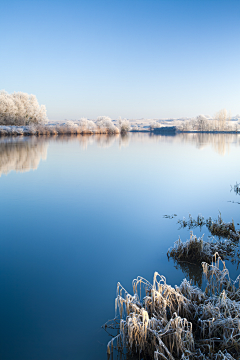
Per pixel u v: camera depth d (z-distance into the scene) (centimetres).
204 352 314
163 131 11631
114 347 336
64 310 409
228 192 1115
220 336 334
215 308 360
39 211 896
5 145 3250
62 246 634
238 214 834
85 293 451
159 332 322
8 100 5900
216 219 786
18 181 1372
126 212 879
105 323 380
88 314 400
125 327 345
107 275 505
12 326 375
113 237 682
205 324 344
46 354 327
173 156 2438
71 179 1426
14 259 571
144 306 386
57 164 1944
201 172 1599
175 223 774
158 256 580
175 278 493
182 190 1164
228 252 588
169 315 380
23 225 771
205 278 477
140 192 1141
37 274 510
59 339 352
